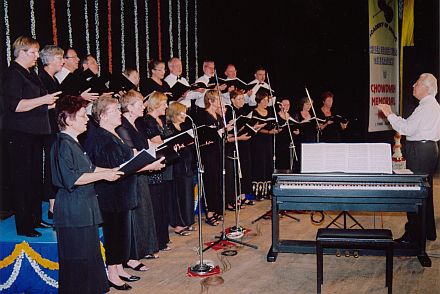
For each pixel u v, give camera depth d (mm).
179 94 5812
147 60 7594
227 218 6352
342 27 9336
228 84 7066
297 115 7457
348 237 4043
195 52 8656
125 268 4648
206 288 4203
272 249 4887
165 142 4324
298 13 9211
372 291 4137
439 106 5098
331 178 4652
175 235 5680
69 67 5168
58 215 3568
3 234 4316
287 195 4656
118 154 3984
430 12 9188
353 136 9578
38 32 5801
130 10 7246
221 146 6004
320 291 4035
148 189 4656
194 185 6293
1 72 5336
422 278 4371
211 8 8734
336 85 9453
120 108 4445
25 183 4301
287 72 9281
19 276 4141
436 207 6793
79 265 3582
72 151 3498
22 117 4316
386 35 9000
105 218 4066
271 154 6980
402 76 9391
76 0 6297
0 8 5379
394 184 4547
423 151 5066
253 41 9047
